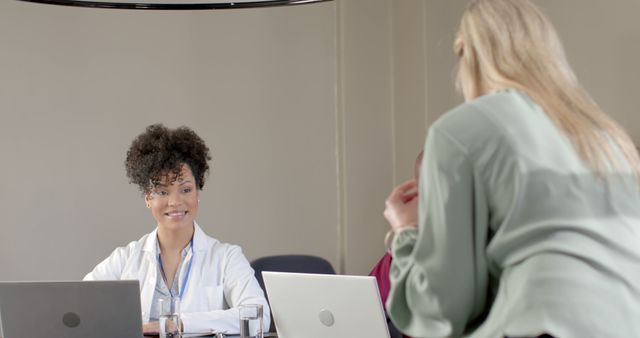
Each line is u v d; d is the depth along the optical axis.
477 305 1.48
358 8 4.60
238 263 3.19
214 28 4.75
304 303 2.29
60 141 4.55
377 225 4.61
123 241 4.61
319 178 4.79
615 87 3.25
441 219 1.45
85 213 4.57
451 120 1.49
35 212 4.51
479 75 1.60
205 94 4.73
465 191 1.45
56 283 2.43
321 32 4.79
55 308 2.44
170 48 4.70
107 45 4.64
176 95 4.70
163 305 2.40
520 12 1.57
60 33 4.57
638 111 3.14
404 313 1.55
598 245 1.43
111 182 4.61
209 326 2.90
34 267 4.50
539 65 1.53
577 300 1.36
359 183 4.62
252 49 4.78
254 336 2.39
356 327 2.19
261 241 4.76
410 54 4.43
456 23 4.16
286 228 4.78
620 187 1.50
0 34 4.48
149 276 3.12
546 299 1.36
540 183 1.42
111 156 4.61
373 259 4.62
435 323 1.48
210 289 3.11
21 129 4.50
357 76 4.61
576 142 1.48
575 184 1.45
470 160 1.45
